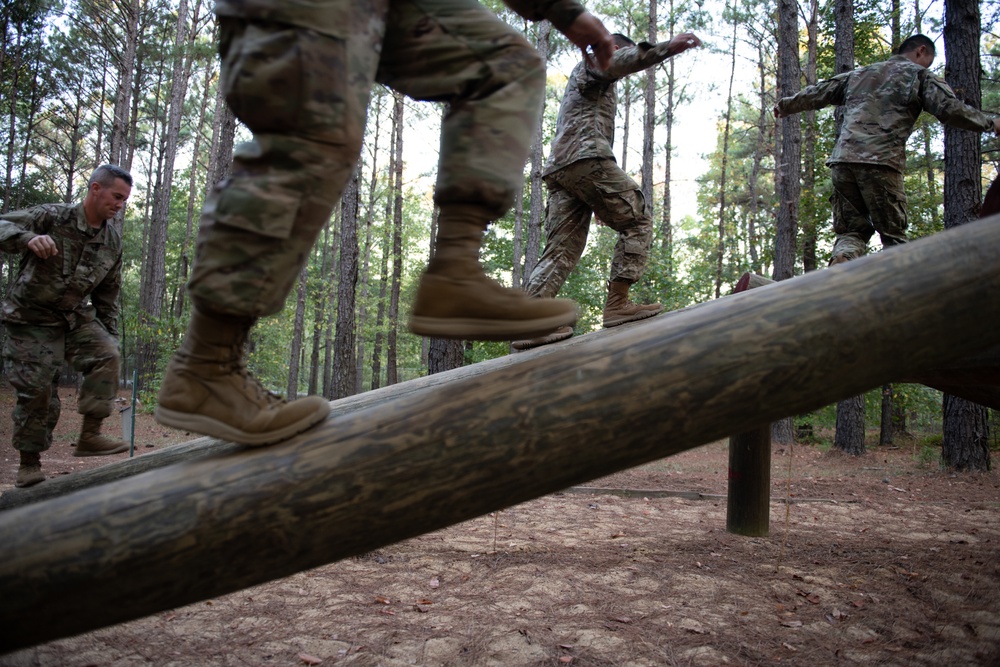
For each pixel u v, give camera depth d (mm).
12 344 3467
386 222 31875
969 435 10828
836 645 3400
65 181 33281
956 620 3770
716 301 1679
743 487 5789
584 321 20719
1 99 26812
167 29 27766
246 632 3451
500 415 1348
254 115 1291
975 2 10141
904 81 4328
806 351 1404
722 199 30078
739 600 4043
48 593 1196
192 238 32688
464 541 5324
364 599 3951
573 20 1566
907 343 1445
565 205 3521
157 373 17844
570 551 5059
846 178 4484
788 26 13664
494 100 1441
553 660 3148
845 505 7582
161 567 1237
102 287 3664
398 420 1361
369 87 1350
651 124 20344
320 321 24438
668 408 1379
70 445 11234
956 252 1478
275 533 1281
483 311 1445
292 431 1365
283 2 1271
